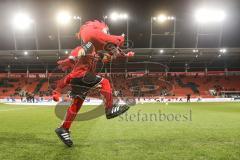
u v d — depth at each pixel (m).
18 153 5.20
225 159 4.71
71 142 5.72
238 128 9.10
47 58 51.03
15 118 14.38
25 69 55.28
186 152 5.20
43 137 7.08
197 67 55.53
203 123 10.84
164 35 53.19
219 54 49.91
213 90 49.44
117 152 5.20
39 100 43.28
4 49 53.00
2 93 48.28
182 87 50.09
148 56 50.19
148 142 6.22
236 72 54.28
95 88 6.05
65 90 6.36
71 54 6.13
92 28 6.07
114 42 6.03
